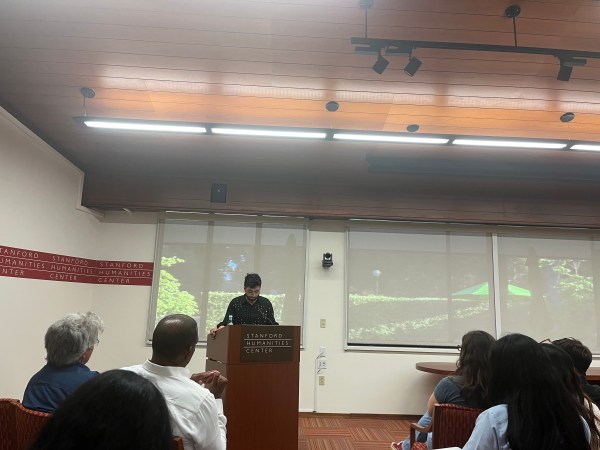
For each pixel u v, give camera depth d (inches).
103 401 28.0
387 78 118.6
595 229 211.0
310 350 196.7
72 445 26.6
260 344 105.0
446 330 200.8
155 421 28.9
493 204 204.5
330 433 166.2
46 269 160.4
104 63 114.1
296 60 111.4
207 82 122.6
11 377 140.3
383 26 98.0
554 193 201.6
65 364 65.6
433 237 209.5
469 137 137.3
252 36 102.2
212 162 181.6
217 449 55.2
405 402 193.3
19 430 57.1
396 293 203.3
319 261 205.3
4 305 136.9
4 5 93.0
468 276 206.1
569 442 45.6
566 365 51.1
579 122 141.5
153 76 120.0
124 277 198.7
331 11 93.5
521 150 161.0
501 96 126.6
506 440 47.1
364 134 136.0
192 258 201.0
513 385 49.1
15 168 139.8
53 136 158.6
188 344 58.2
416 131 150.0
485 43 103.2
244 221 205.6
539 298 205.0
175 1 91.1
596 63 108.6
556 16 93.7
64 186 173.5
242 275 200.8
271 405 104.0
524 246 210.2
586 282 207.5
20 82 123.6
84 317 70.5
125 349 192.7
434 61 110.0
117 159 179.8
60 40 104.8
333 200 201.0
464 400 77.5
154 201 193.9
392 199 202.5
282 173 192.1
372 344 198.2
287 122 145.8
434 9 92.3
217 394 66.7
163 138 159.3
